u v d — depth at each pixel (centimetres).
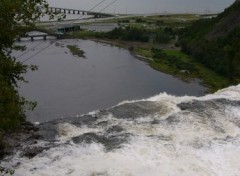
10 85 1645
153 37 12156
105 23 15588
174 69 8531
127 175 1625
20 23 1698
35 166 1675
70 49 10388
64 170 1648
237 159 1800
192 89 7194
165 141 1917
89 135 1939
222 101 2430
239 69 7106
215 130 2069
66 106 5962
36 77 7481
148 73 8238
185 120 2139
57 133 2000
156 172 1655
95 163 1697
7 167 1658
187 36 10994
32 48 10031
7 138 1906
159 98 2519
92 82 7375
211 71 8294
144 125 2081
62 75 7738
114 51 10488
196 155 1809
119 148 1825
